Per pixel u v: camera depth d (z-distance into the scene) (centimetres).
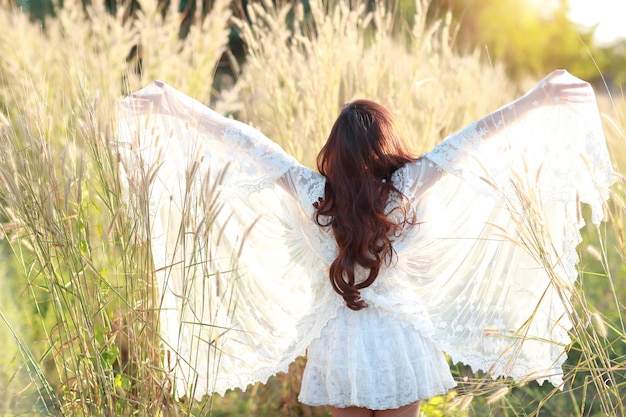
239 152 270
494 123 259
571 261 270
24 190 242
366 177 246
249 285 294
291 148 367
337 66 390
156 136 270
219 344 289
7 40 465
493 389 276
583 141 259
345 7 404
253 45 409
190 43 496
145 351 253
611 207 364
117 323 267
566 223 276
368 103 258
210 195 238
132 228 261
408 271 275
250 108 418
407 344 250
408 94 393
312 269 273
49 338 251
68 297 253
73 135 281
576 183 259
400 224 248
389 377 246
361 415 256
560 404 350
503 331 288
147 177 244
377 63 403
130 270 256
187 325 286
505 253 286
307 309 290
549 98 258
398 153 254
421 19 402
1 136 241
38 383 278
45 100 274
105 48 446
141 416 246
